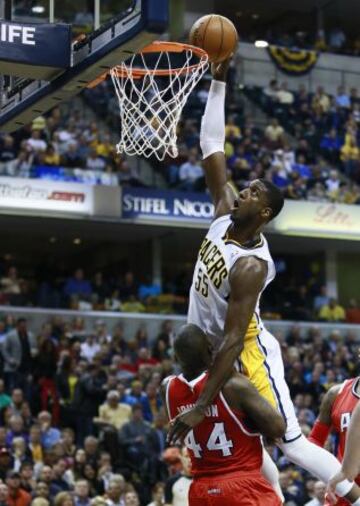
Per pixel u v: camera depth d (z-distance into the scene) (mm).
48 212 21453
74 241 25203
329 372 18531
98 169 22359
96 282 22281
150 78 6977
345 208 24062
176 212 22453
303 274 26359
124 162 22703
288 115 27078
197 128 24266
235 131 24812
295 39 30422
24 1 7398
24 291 21234
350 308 24453
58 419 16031
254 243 5113
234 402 4934
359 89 29531
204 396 4844
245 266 4969
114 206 21953
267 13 31156
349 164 26453
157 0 5984
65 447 13984
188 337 5020
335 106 27609
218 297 5133
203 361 5027
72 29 6773
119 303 21609
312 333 21578
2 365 17094
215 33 5715
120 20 6238
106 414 15438
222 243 5152
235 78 26922
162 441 14930
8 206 21141
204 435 5023
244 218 5098
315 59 29078
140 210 22172
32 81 7145
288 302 24062
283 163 24734
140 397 16172
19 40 6574
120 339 19172
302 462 5152
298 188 24188
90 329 20969
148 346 20688
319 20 31219
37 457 13828
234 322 4902
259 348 5180
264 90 27297
